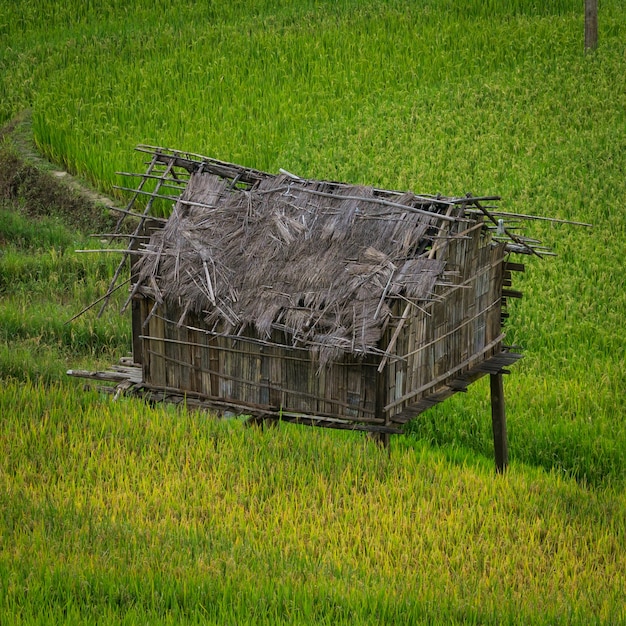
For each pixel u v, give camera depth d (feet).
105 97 293.23
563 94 277.44
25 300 187.93
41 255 212.43
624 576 104.27
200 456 121.29
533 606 95.25
